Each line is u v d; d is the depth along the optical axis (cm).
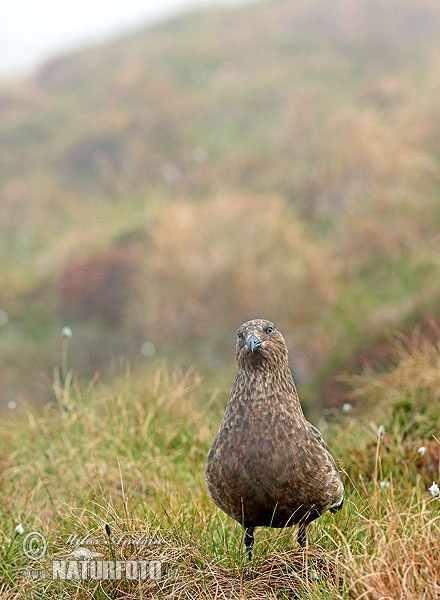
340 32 3750
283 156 2786
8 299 2336
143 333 2067
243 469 657
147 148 3125
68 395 1204
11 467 1045
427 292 1684
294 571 682
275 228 2206
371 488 862
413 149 2488
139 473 992
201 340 2003
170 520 752
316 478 661
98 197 2992
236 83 3462
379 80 3142
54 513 870
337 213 2362
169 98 3406
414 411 1112
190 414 1168
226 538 737
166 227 2280
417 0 3831
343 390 1595
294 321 1964
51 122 3528
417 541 649
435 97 2772
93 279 2220
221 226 2238
